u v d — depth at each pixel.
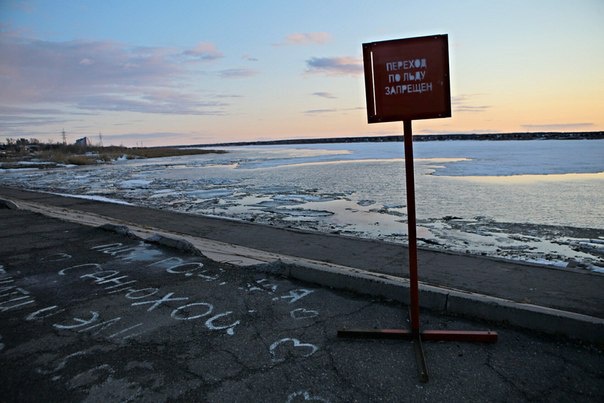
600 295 4.73
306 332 3.75
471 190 16.48
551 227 9.84
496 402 2.73
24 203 14.33
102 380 3.06
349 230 9.85
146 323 4.01
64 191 20.94
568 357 3.24
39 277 5.49
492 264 6.09
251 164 41.19
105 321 4.07
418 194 15.84
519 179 19.83
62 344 3.62
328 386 2.94
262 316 4.11
